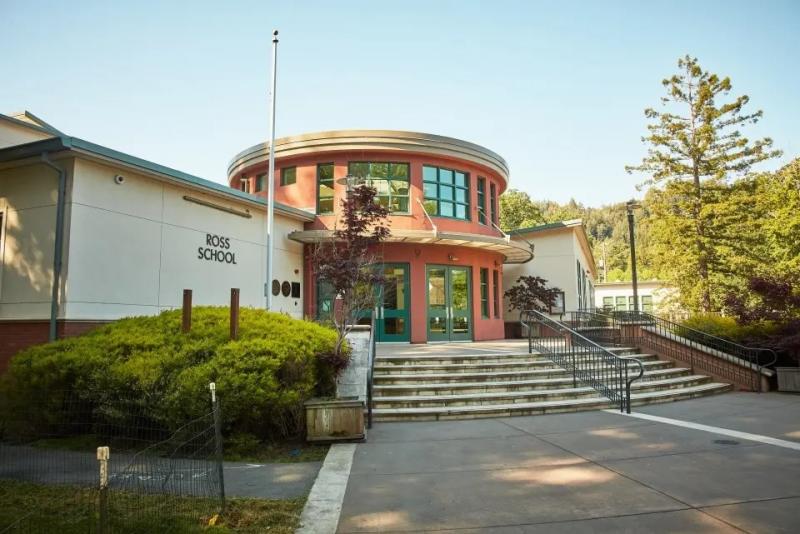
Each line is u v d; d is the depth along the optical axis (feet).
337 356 30.60
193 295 43.16
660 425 29.76
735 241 84.43
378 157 62.03
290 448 25.49
